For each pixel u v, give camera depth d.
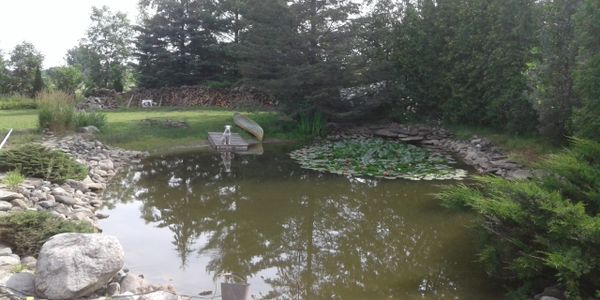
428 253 6.54
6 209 6.25
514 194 5.17
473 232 7.21
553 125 11.41
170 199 9.36
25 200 6.96
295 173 11.75
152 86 30.17
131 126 16.80
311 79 17.23
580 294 4.30
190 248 6.67
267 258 6.42
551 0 12.79
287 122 18.91
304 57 18.16
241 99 26.98
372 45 19.06
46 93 15.94
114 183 10.57
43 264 4.20
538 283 4.89
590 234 4.29
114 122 17.42
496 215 5.29
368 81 18.31
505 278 5.35
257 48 17.83
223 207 8.84
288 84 17.36
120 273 4.98
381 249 6.77
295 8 17.61
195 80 30.27
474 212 6.88
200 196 9.60
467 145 14.59
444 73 17.28
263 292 5.34
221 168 12.36
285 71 17.66
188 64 29.72
